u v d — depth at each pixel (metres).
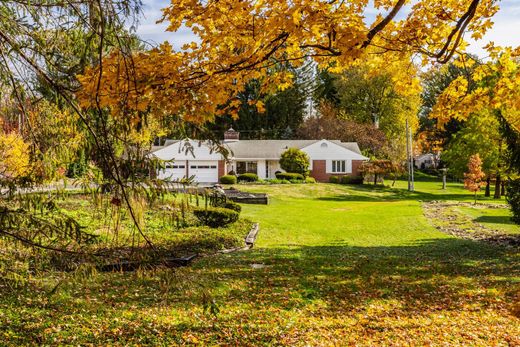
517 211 16.64
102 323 6.10
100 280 7.82
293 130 61.84
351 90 56.47
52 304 6.46
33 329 5.62
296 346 5.82
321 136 57.12
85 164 4.00
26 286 6.63
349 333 6.45
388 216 24.03
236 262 11.13
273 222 20.80
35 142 4.26
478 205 30.95
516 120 15.91
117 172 3.65
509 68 6.62
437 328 6.78
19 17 4.38
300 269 10.52
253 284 8.84
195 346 5.62
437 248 14.80
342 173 48.50
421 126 62.81
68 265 4.08
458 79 7.07
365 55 5.32
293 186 41.12
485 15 6.30
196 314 6.70
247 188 38.44
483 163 35.75
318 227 20.20
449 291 8.94
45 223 3.99
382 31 6.10
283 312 7.22
